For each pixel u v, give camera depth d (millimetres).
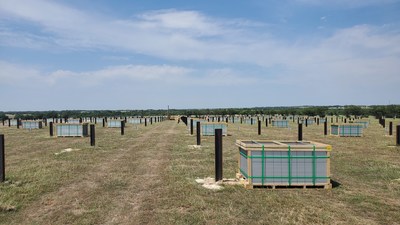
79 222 8898
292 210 9789
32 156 22641
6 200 10852
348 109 111688
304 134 42125
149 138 37875
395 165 18172
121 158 21469
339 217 9203
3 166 13680
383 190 12406
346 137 37406
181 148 27078
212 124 40406
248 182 12344
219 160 13469
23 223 8828
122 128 43562
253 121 79188
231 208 9984
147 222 8898
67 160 20516
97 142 32906
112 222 8914
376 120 86500
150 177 15094
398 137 27609
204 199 11016
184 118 83750
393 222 8852
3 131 52688
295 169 12297
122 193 12078
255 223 8742
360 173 15914
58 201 10977
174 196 11547
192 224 8695
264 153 12273
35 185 13172
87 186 13242
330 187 12320
